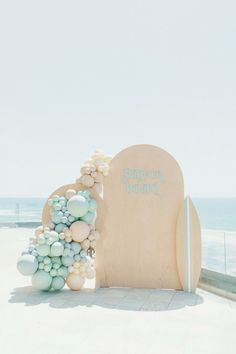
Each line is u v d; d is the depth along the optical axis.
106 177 7.64
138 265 7.41
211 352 4.03
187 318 5.30
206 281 7.36
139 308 5.80
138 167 7.62
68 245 6.73
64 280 6.82
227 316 5.43
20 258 6.48
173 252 7.34
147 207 7.50
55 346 4.18
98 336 4.52
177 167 7.53
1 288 7.06
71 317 5.28
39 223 18.64
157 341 4.36
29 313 5.45
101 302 6.13
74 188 7.42
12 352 4.00
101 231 7.40
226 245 9.50
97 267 7.27
